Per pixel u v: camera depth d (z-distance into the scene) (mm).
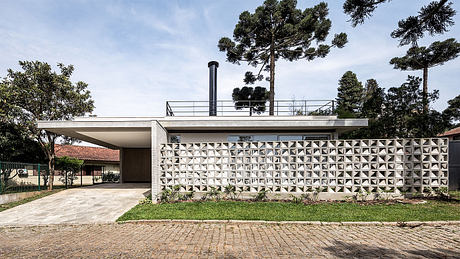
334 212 6238
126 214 6664
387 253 3809
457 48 18016
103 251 4141
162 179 8422
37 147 13039
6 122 11695
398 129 13781
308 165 7871
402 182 7504
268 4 16562
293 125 10414
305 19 15695
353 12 7098
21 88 12273
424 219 5480
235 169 8188
